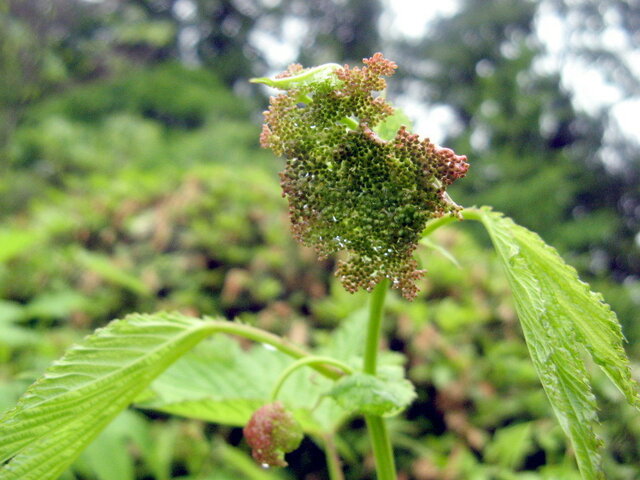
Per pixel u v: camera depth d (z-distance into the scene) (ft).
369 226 0.44
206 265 1.56
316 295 1.47
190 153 5.10
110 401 0.55
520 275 0.46
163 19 9.93
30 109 4.86
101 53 5.41
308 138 0.45
